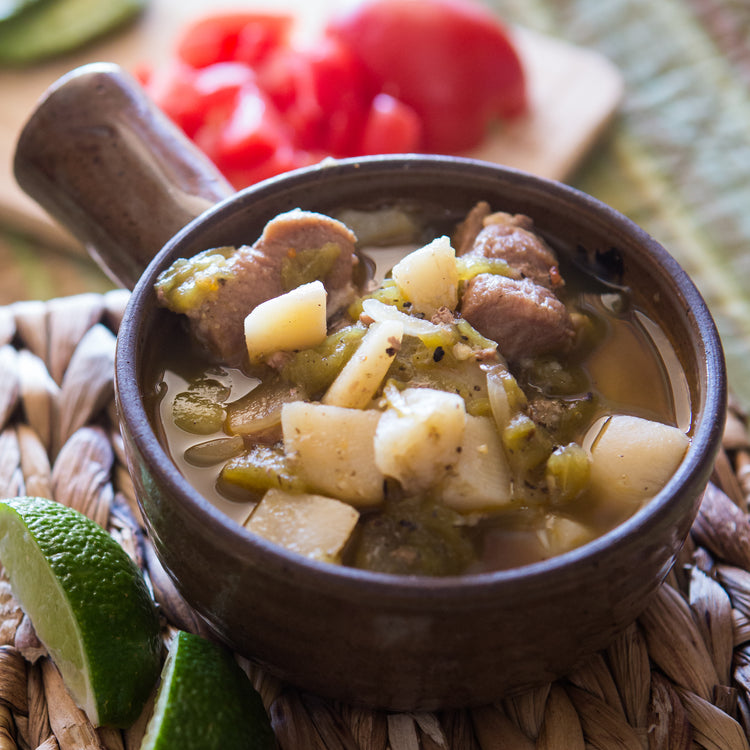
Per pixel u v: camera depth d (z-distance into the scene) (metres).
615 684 0.32
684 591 0.34
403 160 0.35
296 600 0.28
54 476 0.36
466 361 0.32
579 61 0.58
